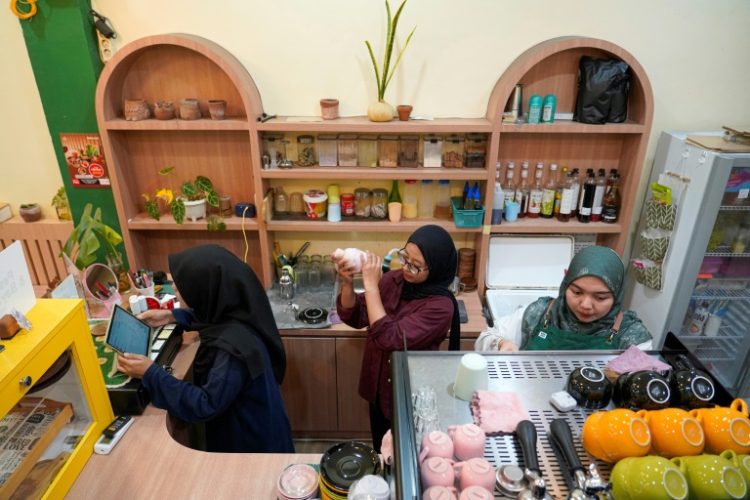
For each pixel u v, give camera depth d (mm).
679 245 2451
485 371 1050
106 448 1483
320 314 2465
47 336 1267
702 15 2441
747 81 2568
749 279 2648
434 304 1779
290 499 1242
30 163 2770
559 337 1550
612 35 2488
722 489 766
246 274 1668
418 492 783
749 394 2713
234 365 1583
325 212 2742
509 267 2842
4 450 1275
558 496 832
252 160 2527
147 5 2416
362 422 2664
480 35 2482
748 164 2191
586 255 1458
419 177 2512
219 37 2492
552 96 2422
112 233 2197
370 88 2590
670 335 1186
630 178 2531
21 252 1326
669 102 2619
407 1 2422
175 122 2412
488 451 923
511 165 2686
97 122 2467
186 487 1388
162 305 2139
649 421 891
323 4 2432
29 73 2576
